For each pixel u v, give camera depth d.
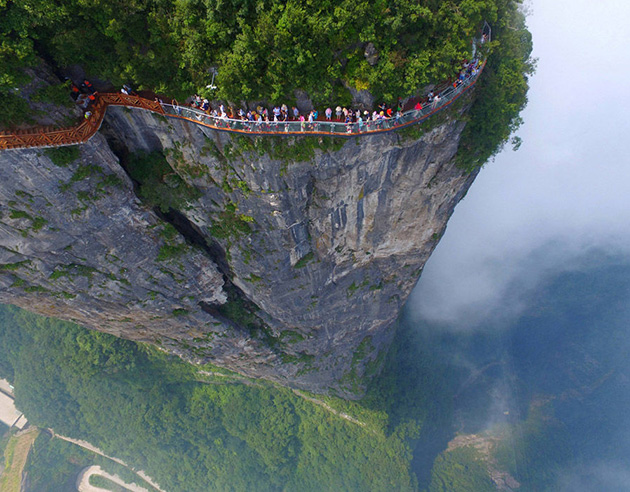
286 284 36.06
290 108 22.22
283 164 23.58
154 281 32.47
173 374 64.12
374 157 24.56
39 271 27.11
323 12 18.98
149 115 22.61
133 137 24.34
